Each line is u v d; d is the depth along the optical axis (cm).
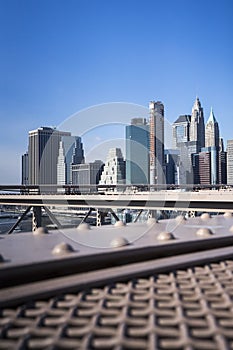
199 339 52
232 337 52
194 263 80
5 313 58
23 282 64
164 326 55
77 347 50
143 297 64
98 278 68
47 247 80
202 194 676
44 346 50
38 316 57
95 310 59
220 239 94
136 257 78
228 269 79
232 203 644
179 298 64
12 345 50
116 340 51
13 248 78
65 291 64
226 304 62
